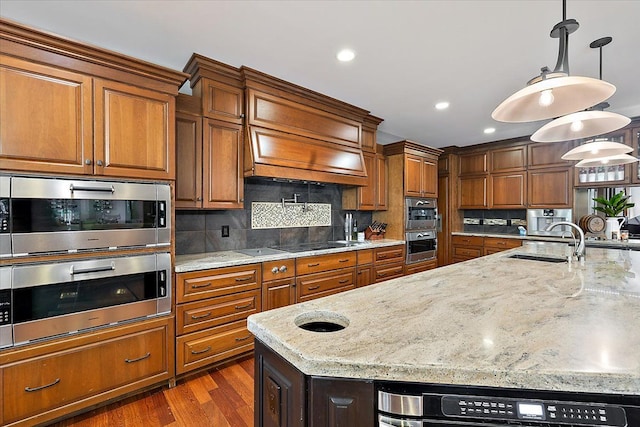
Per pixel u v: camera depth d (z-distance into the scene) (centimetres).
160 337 206
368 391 80
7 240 156
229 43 214
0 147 154
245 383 219
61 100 170
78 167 175
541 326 99
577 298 130
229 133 259
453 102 326
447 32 200
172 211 211
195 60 234
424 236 442
